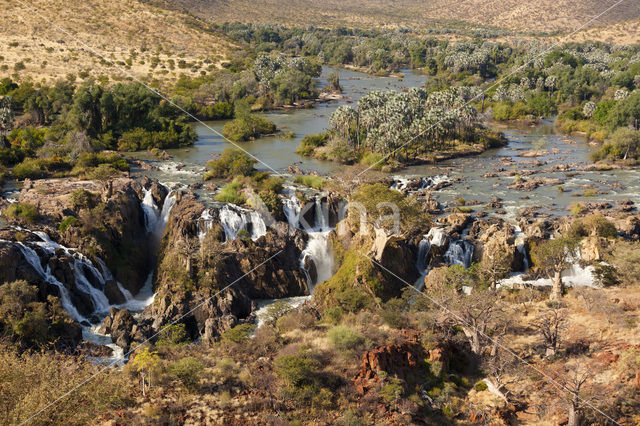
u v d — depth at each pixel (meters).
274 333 81.44
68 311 89.38
